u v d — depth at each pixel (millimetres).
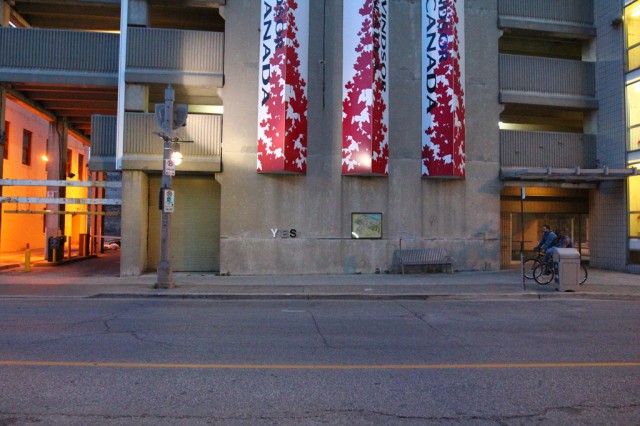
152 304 11266
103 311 10141
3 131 16719
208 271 17375
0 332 7957
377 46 16547
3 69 16078
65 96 18328
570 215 20938
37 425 4234
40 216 30078
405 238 17016
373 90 16297
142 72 16078
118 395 5000
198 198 17531
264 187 16422
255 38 16594
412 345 7332
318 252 16531
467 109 17703
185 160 16078
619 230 17875
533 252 20609
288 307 11023
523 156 18125
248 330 8305
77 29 19281
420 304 11586
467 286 13789
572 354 6840
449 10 16969
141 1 16406
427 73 17203
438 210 17281
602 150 18609
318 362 6332
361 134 16281
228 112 16406
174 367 6000
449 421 4430
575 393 5199
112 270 17984
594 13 19078
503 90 18000
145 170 16188
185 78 16234
